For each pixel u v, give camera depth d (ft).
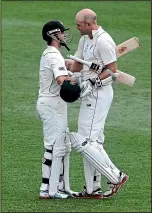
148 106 148.56
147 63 183.73
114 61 95.71
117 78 99.55
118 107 147.33
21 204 94.38
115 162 115.24
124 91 158.61
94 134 96.63
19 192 99.30
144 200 97.60
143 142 125.80
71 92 93.15
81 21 95.04
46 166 96.27
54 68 93.81
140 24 226.79
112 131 131.44
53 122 95.20
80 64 98.68
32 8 241.96
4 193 98.73
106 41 95.04
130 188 102.78
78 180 106.11
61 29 95.20
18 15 232.53
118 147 122.83
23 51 190.39
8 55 185.78
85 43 96.78
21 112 140.56
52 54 94.38
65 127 96.12
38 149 119.34
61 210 92.27
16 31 211.20
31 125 132.36
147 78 169.99
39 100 95.71
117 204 95.45
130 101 151.74
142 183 105.19
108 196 97.76
